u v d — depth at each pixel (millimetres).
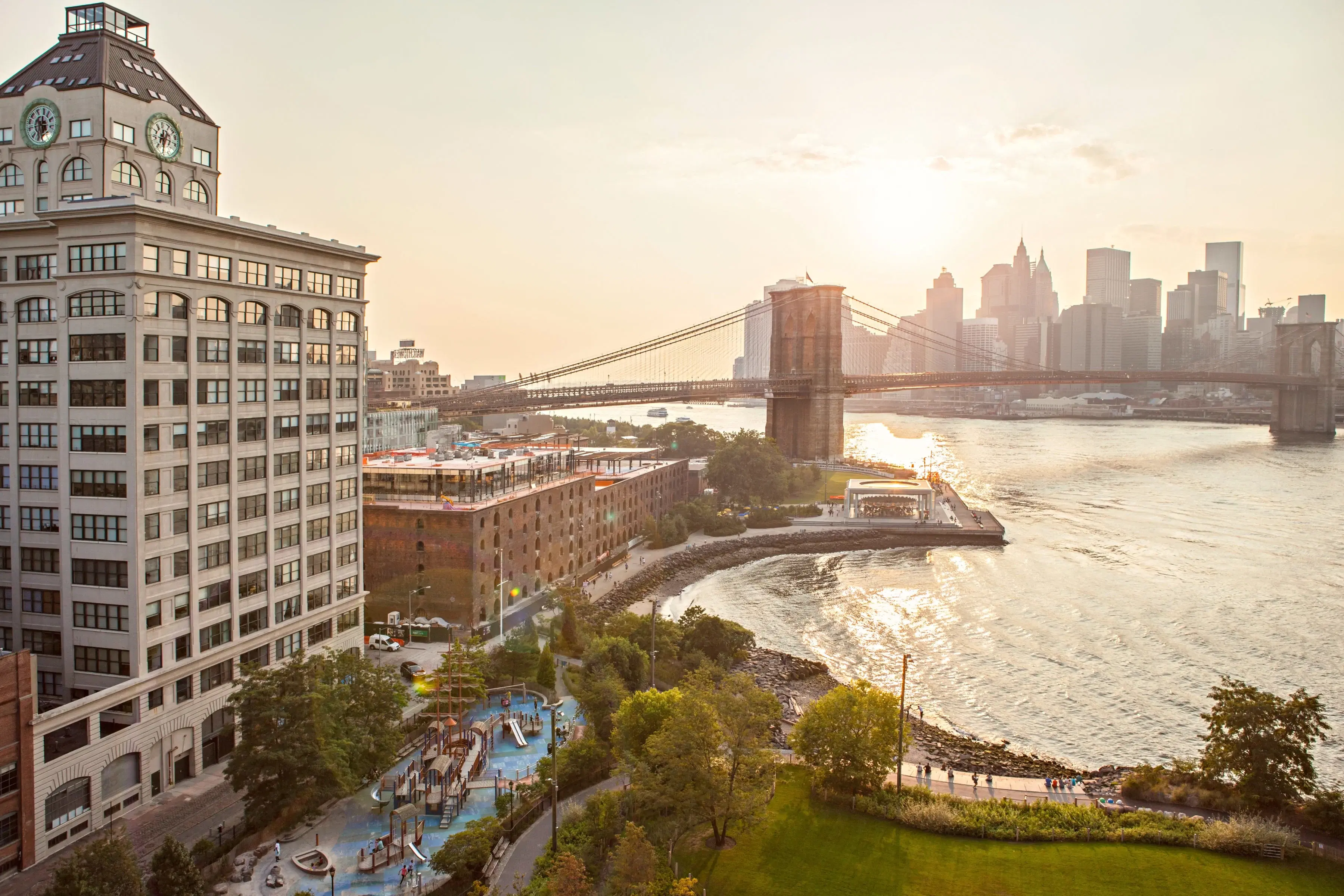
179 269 65438
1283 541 169875
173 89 77188
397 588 101562
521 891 50188
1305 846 58750
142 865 53750
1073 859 57688
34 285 65125
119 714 61750
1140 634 112812
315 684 61812
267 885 51906
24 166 71250
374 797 63250
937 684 96375
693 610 106500
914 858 57781
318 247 78688
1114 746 81188
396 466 107312
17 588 66125
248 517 72375
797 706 88875
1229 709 65688
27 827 53812
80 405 63188
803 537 175500
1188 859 57625
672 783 57531
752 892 53406
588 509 137625
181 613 66000
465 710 77062
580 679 84500
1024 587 138125
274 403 74688
